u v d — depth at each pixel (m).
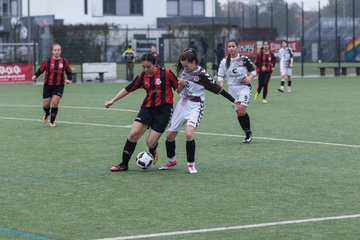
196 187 23.62
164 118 26.11
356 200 21.53
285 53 68.88
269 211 20.23
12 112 50.69
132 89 26.27
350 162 28.39
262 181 24.59
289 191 22.91
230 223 18.92
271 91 71.88
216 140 35.09
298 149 31.91
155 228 18.47
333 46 140.75
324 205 20.89
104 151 31.78
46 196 22.41
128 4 160.25
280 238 17.45
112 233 18.00
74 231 18.22
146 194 22.59
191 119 25.89
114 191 23.09
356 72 104.81
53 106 41.38
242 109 33.66
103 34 125.62
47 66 41.34
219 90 25.84
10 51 109.19
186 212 20.17
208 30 129.38
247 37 128.50
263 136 36.41
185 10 166.62
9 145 34.00
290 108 52.03
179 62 26.02
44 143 34.59
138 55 133.38
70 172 26.59
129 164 28.08
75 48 105.12
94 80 94.69
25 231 18.25
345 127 39.97
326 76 102.88
